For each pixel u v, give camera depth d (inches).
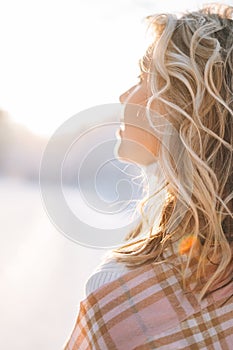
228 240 46.6
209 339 43.7
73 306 261.6
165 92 45.7
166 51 46.2
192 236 45.3
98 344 44.7
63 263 390.0
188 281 44.3
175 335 43.7
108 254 46.9
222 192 46.3
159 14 49.6
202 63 45.9
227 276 45.1
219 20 49.1
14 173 1417.3
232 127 46.2
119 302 44.3
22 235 522.3
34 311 250.2
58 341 200.7
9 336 205.9
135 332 44.0
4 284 314.8
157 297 44.0
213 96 45.3
